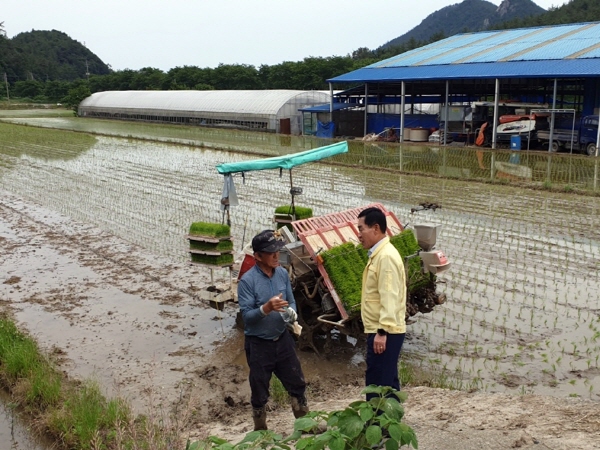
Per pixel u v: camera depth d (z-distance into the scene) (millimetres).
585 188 21391
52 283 12531
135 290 12023
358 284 8359
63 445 6668
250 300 5941
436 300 9352
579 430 5473
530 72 31594
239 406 7449
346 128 44562
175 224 17703
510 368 8055
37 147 39000
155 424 6523
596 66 30078
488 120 35938
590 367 8000
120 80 101000
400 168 26984
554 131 31969
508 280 11672
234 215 18438
